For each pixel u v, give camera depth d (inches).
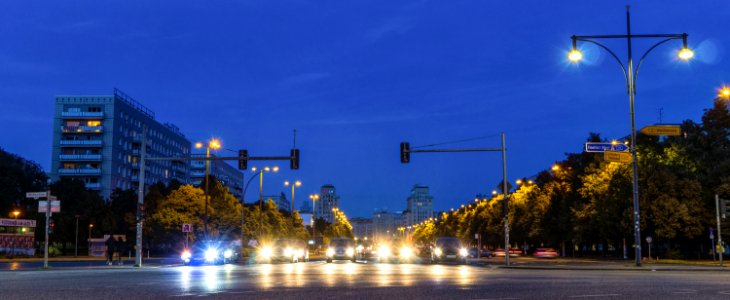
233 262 2075.5
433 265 1711.4
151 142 6053.2
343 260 2469.2
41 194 1395.2
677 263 1691.7
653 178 2089.1
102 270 1272.1
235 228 2925.7
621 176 2159.2
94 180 5162.4
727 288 709.3
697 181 2073.1
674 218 2017.7
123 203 4384.8
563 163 2994.6
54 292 657.0
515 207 3501.5
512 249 3324.3
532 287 728.3
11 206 3809.1
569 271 1233.4
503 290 684.1
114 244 1670.8
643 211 2078.0
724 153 2155.5
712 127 2260.1
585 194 2429.9
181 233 2664.9
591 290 684.1
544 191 3166.8
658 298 585.0
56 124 5231.3
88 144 5196.9
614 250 3171.8
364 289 697.0
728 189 1962.4
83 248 3887.8
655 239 2284.7
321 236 6107.3
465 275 1023.6
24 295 620.1
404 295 621.6
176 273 1097.4
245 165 1536.7
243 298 588.4
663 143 2393.0
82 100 5265.8
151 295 618.5
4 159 4101.9
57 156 5201.8
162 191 4153.5
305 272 1134.4
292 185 3981.3
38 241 3508.9
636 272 1174.3
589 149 1385.3
